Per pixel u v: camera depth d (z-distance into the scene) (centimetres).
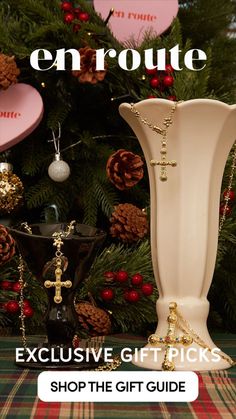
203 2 125
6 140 109
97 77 105
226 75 126
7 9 120
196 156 84
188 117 82
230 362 85
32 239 82
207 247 85
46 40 111
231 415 67
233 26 131
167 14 116
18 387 76
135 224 105
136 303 106
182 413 68
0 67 102
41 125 117
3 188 106
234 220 112
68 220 120
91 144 112
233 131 86
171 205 85
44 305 105
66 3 109
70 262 83
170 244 85
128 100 115
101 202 113
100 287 106
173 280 85
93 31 108
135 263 105
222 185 108
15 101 109
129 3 115
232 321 121
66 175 108
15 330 111
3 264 105
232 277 117
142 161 109
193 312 85
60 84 116
